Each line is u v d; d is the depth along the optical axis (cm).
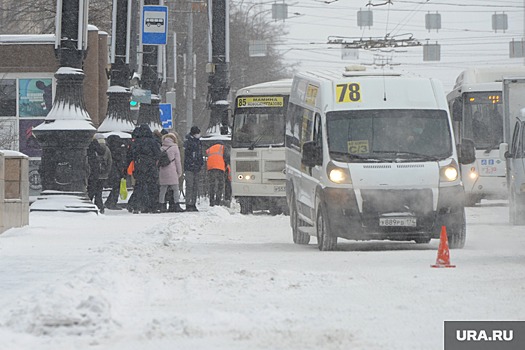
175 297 2764
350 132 4594
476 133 8600
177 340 2091
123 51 8344
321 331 2175
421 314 2469
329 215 4384
